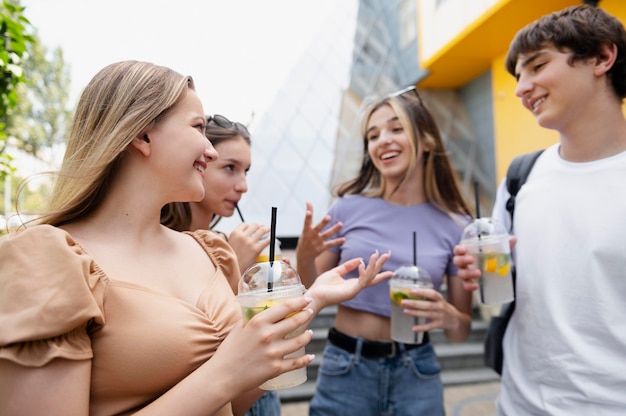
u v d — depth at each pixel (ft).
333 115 30.40
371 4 37.09
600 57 4.11
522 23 17.53
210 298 3.25
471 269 5.03
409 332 5.12
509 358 4.92
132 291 2.72
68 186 2.93
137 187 3.07
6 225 2.99
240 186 5.72
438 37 21.66
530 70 4.52
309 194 25.12
